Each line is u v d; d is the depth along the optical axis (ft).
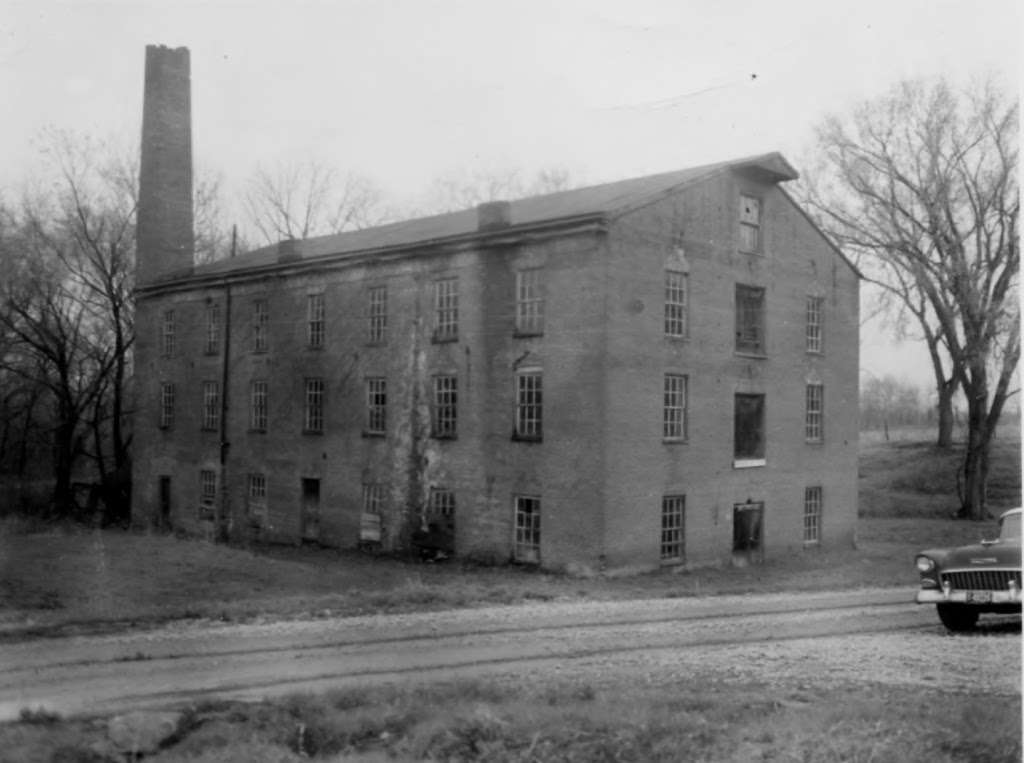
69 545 83.15
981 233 112.16
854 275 106.01
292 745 32.86
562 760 30.50
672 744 30.86
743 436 94.02
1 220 128.67
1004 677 39.47
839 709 33.58
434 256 93.71
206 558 80.59
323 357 105.19
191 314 123.54
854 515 104.17
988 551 48.42
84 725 34.30
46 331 132.16
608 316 80.07
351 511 100.94
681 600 66.80
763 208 96.17
